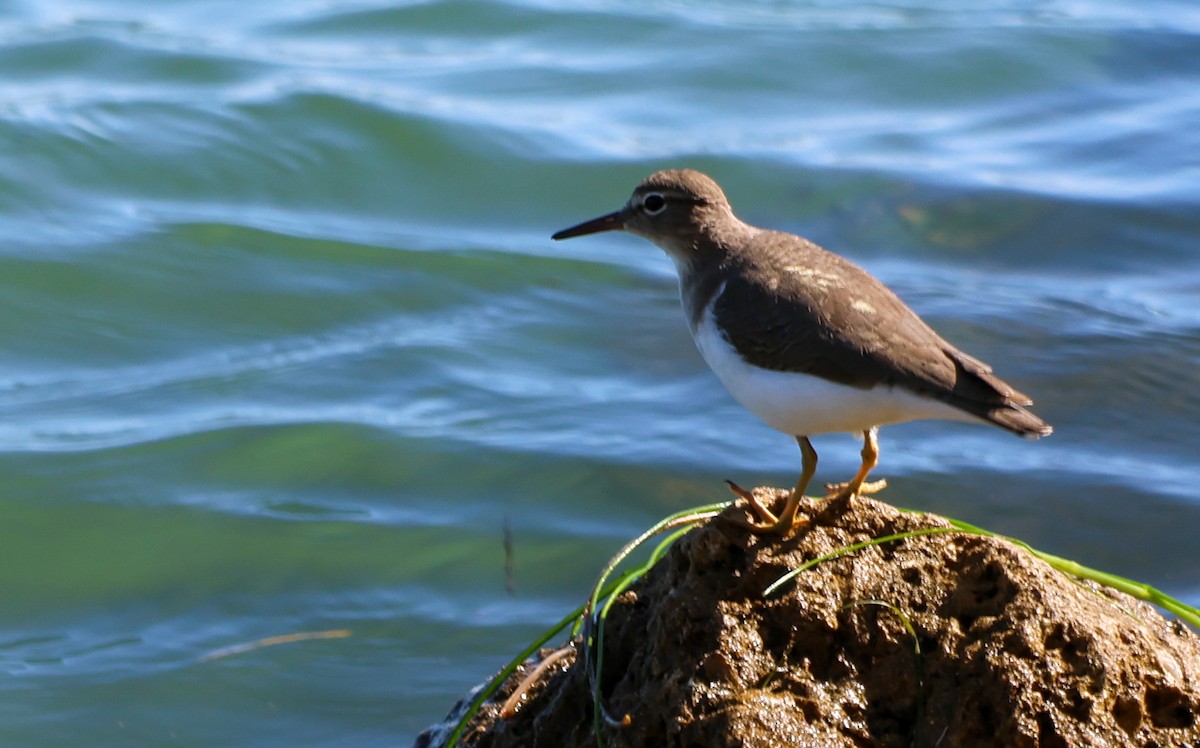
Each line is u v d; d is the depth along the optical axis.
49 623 12.90
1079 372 17.03
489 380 17.03
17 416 16.03
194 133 21.64
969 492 14.92
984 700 7.36
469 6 26.75
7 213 19.77
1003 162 22.14
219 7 26.89
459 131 22.20
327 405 16.33
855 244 20.06
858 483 8.61
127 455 15.32
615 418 16.27
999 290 18.92
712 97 24.06
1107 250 19.88
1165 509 14.55
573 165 21.61
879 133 22.97
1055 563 8.31
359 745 11.23
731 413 16.42
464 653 12.40
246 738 11.32
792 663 7.72
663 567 8.59
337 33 25.89
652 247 20.41
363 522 14.34
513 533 14.14
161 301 18.33
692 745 7.50
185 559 13.77
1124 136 22.91
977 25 26.62
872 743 7.50
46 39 24.62
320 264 19.28
